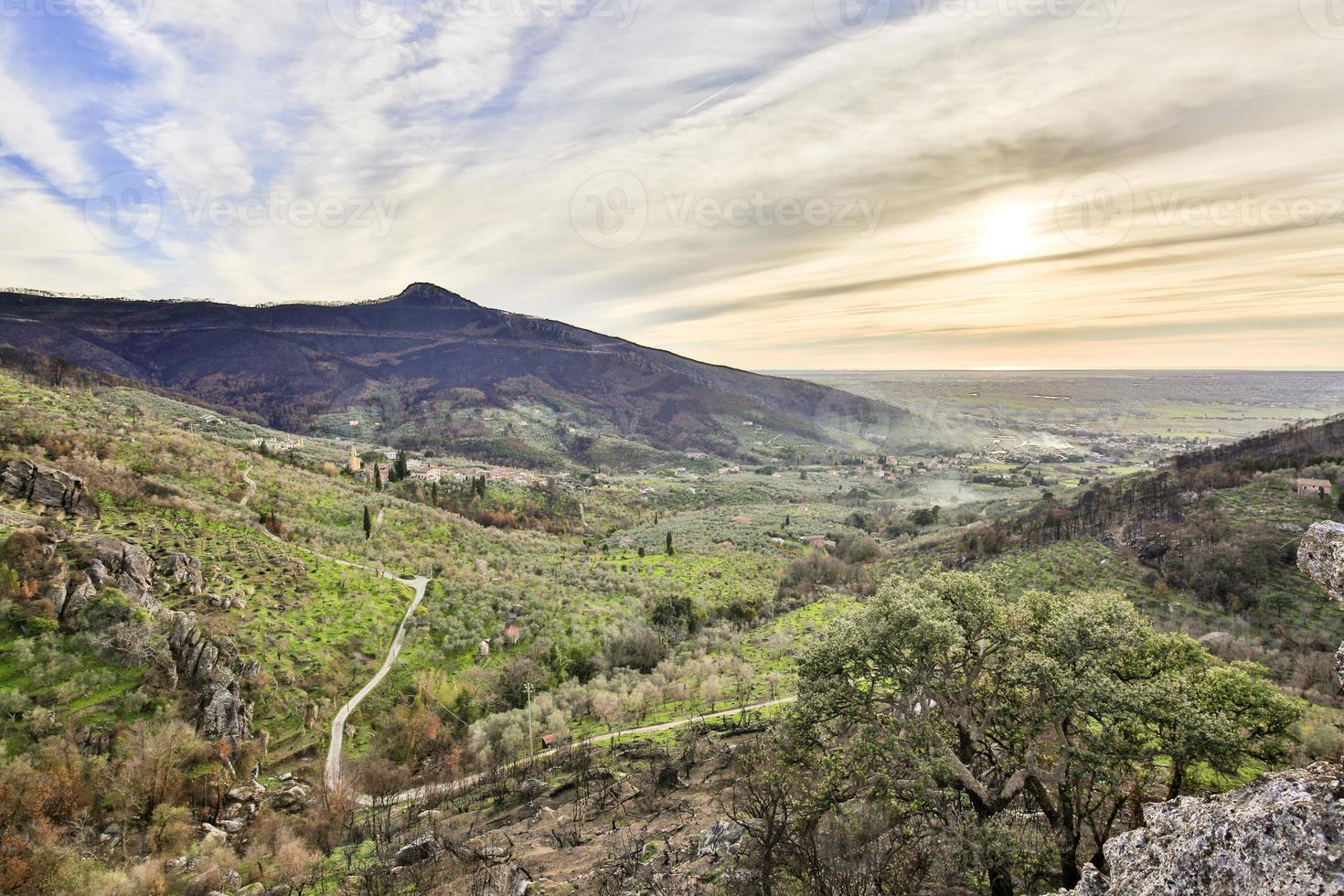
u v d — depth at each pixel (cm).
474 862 2655
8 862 2958
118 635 4694
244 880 3228
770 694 5262
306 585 6962
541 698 5756
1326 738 2358
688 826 2669
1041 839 1683
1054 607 2119
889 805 1933
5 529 5144
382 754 5034
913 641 1964
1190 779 1922
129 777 3794
